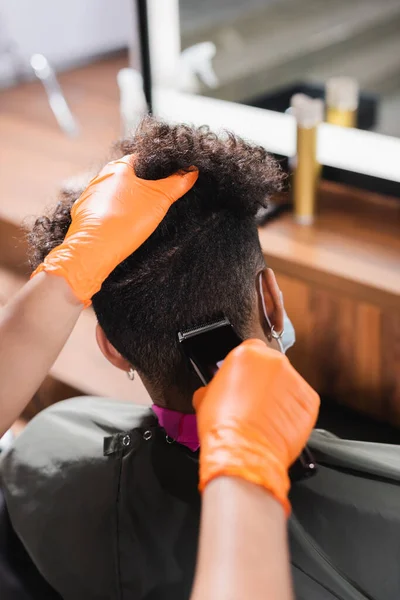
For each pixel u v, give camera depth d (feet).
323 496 2.37
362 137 5.56
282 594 1.29
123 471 2.60
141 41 6.14
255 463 1.48
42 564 2.75
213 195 2.28
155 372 2.35
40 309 2.13
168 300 2.22
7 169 7.05
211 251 2.23
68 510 2.70
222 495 1.43
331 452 2.43
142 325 2.25
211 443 1.55
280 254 4.77
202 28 7.67
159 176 2.31
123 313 2.26
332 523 2.36
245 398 1.63
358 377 4.86
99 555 2.62
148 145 2.37
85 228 2.20
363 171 5.30
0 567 2.78
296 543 2.33
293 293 4.85
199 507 2.42
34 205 6.29
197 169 2.30
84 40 10.25
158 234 2.25
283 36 8.64
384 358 4.65
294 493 2.37
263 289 2.34
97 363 5.26
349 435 4.74
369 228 4.99
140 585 2.57
